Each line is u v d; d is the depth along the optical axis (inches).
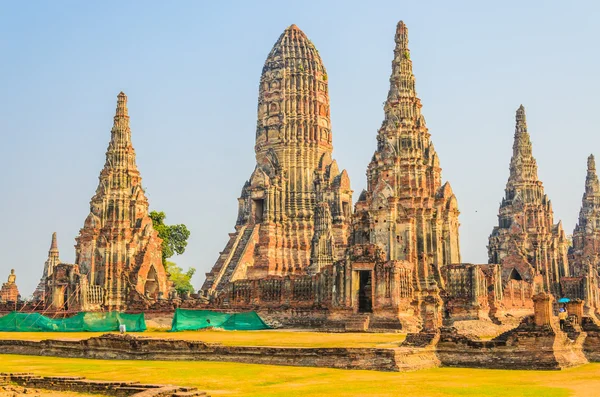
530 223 6018.7
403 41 4544.8
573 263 6889.8
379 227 4180.6
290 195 6053.2
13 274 6299.2
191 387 1555.1
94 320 3855.8
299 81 6225.4
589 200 7066.9
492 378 1775.3
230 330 3846.0
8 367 2052.2
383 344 2501.2
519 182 6146.7
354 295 3811.5
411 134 4350.4
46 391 1611.7
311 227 5940.0
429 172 4372.5
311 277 4175.7
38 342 2564.0
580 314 2353.6
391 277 3722.9
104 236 5054.1
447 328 2164.1
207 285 5753.0
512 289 4485.7
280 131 6151.6
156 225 6318.9
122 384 1593.3
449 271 4028.1
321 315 4033.0
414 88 4485.7
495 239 5880.9
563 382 1699.1
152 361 2267.5
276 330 3873.0
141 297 4896.7
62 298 4840.1
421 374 1873.8
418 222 4215.1
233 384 1679.4
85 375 1844.2
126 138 5354.3
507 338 2052.2
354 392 1536.7
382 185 4215.1
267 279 4335.6
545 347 1996.8
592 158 7155.5
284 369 1982.0
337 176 6043.3
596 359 2197.3
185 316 3841.0
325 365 2033.7
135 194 5270.7
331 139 6368.1
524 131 6274.6
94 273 5002.5
